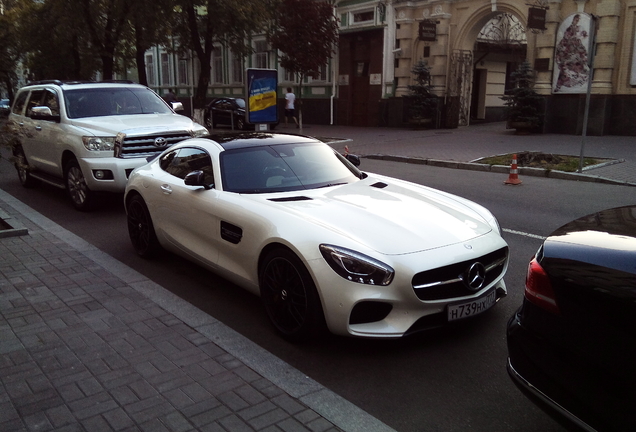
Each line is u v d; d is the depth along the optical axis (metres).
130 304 4.84
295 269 3.99
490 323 4.48
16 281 5.42
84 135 8.52
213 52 33.81
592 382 2.40
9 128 7.96
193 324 4.42
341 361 3.91
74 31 20.31
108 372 3.66
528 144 16.45
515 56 27.44
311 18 20.45
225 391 3.43
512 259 6.17
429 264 3.76
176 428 3.05
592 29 11.12
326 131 23.23
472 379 3.65
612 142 16.45
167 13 17.22
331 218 4.21
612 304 2.36
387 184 5.47
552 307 2.61
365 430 3.05
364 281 3.69
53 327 4.36
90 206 8.86
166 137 8.88
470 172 12.73
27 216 8.35
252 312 4.82
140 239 6.32
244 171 5.18
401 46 23.62
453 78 22.55
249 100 16.98
